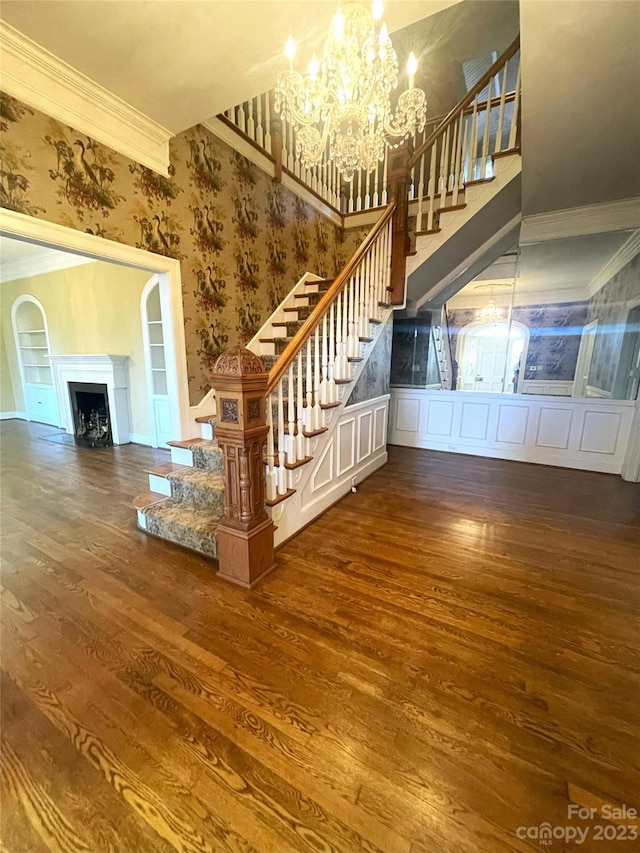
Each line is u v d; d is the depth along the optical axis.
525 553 2.30
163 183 2.47
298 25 1.63
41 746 1.16
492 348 4.48
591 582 2.01
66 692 1.35
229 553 2.00
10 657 1.51
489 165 3.89
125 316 4.74
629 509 2.96
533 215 3.70
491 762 1.11
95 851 0.92
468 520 2.77
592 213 3.51
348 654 1.53
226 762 1.12
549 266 4.14
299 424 2.42
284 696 1.34
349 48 1.72
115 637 1.62
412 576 2.07
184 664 1.48
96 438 5.25
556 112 2.15
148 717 1.26
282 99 2.19
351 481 3.34
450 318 4.69
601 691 1.36
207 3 1.48
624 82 1.90
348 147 2.33
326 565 2.18
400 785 1.06
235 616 1.75
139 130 2.24
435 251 3.53
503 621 1.72
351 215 4.65
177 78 1.90
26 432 5.74
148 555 2.28
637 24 1.59
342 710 1.28
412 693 1.35
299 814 0.99
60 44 1.66
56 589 1.95
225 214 3.01
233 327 3.19
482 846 0.92
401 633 1.64
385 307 3.65
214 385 1.86
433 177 3.42
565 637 1.62
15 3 1.44
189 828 0.96
